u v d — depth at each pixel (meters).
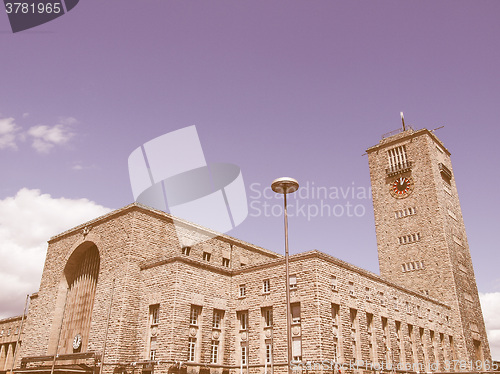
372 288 49.28
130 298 44.84
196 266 45.28
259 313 44.66
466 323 68.75
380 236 80.00
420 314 58.00
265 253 65.38
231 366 44.34
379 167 85.19
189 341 41.78
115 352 41.75
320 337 38.69
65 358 45.56
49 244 60.66
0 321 79.44
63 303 53.97
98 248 51.22
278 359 41.03
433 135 83.44
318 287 40.91
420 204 77.19
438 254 72.25
